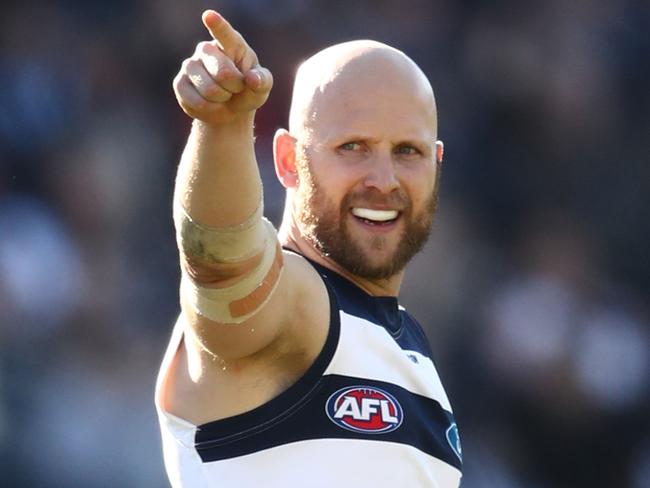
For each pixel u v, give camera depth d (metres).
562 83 43.44
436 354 37.28
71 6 40.78
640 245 41.97
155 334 35.62
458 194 41.25
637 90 43.91
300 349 11.19
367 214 12.05
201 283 10.62
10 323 33.78
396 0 43.09
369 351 11.69
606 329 39.25
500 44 43.47
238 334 10.74
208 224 10.36
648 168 43.00
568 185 42.47
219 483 11.16
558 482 37.19
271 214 36.25
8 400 32.28
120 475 32.62
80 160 38.28
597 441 37.50
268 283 10.72
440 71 42.88
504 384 37.31
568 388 37.66
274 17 41.47
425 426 11.99
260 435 11.19
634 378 38.62
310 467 11.16
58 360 33.78
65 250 36.09
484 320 38.19
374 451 11.39
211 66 9.87
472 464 36.25
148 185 38.38
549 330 38.31
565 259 40.72
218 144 10.16
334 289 11.88
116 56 40.34
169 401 11.61
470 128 42.50
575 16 44.16
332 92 12.15
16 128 38.41
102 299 35.47
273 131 38.78
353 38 42.12
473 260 39.47
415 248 12.38
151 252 37.19
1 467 31.52
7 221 36.16
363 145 12.07
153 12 40.97
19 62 39.59
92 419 33.00
